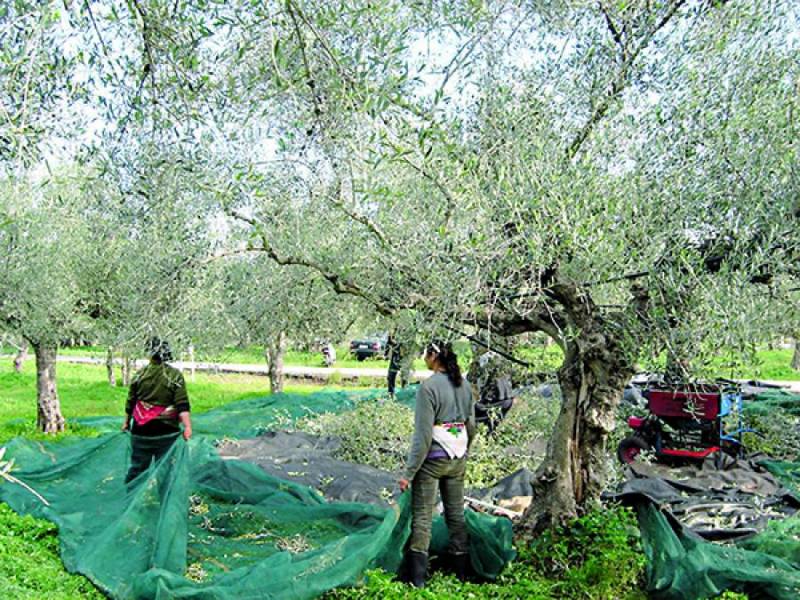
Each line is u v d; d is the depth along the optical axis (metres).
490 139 5.52
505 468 9.26
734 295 4.56
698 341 4.82
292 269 7.81
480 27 5.11
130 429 8.39
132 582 5.66
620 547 5.70
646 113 5.43
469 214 5.09
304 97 5.00
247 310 7.91
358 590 5.38
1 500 7.81
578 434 6.17
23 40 3.86
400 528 5.86
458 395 5.96
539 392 10.48
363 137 4.75
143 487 6.46
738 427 10.35
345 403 14.05
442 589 5.66
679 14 5.61
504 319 5.84
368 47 4.37
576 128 5.83
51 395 12.55
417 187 5.62
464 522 6.05
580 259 5.09
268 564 5.54
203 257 6.39
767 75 5.47
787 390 16.17
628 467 9.49
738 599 5.26
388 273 5.72
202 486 7.92
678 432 9.84
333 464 9.56
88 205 8.77
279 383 15.81
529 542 6.21
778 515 7.36
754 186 4.96
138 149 5.56
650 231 4.98
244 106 4.98
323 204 6.30
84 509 7.41
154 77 4.22
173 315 6.31
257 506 7.35
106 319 10.89
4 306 9.77
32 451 9.30
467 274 4.93
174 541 6.07
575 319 5.79
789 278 5.17
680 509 7.66
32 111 4.22
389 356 9.95
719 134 5.10
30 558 6.15
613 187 5.12
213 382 21.62
